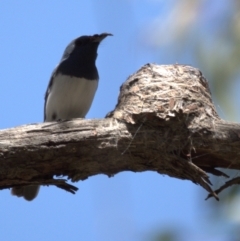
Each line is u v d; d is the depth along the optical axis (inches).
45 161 289.0
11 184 294.0
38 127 295.1
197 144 294.2
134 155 297.6
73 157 292.0
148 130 297.0
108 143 293.7
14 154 284.5
